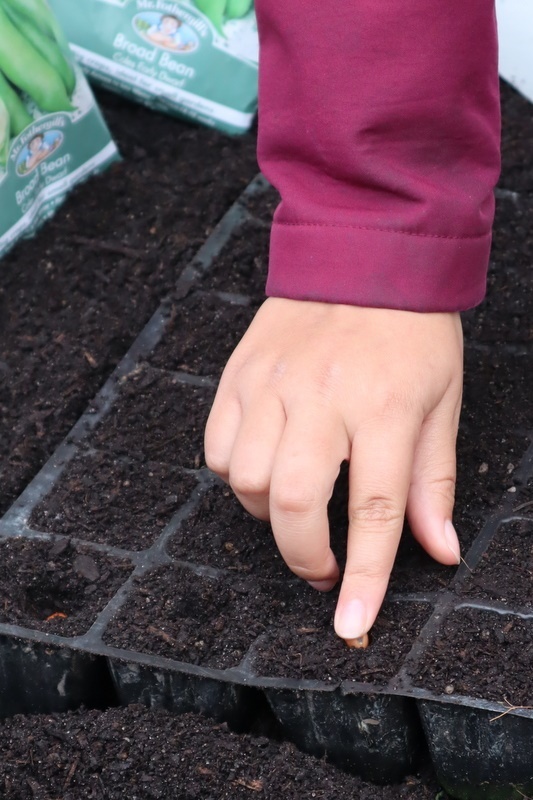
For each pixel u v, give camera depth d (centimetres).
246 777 76
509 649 76
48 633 79
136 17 101
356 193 76
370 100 74
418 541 79
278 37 76
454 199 75
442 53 74
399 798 76
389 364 75
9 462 88
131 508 84
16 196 96
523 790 75
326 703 76
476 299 77
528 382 86
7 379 91
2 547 83
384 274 75
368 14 73
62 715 79
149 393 89
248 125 105
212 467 77
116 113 107
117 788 76
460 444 84
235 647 78
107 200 100
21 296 95
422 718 75
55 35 95
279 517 74
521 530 80
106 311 94
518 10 102
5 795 77
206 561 82
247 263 95
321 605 79
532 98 104
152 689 78
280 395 76
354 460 75
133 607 80
